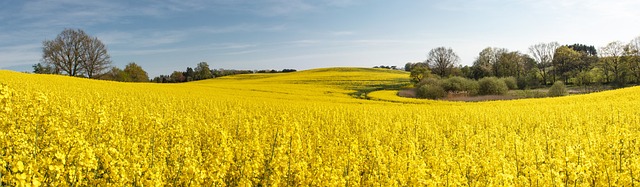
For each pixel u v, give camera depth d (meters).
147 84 54.09
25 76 42.53
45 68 87.94
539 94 58.59
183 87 51.81
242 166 8.02
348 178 7.20
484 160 9.21
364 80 84.94
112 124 12.56
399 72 126.94
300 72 122.88
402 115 24.44
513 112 26.48
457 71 97.81
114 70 93.19
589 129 16.95
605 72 84.69
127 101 25.38
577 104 32.22
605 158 8.72
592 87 79.00
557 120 22.20
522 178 7.56
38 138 9.02
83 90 32.00
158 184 6.52
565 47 95.44
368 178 8.11
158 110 20.45
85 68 70.62
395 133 15.02
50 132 9.09
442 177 7.70
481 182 7.80
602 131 17.28
